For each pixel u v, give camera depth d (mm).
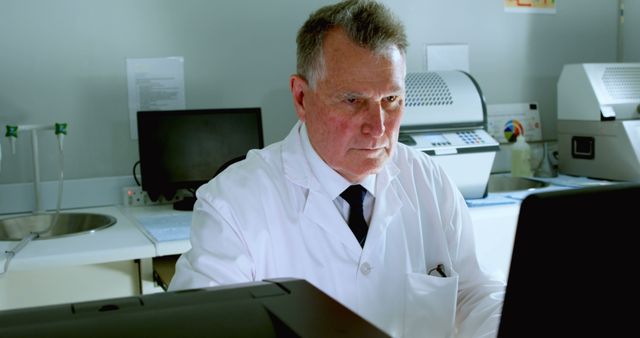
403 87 1082
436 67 2945
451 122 2275
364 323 491
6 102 2322
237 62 2613
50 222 2330
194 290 573
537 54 3164
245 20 2607
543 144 3137
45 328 467
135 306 521
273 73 2674
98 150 2459
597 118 2623
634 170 2508
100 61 2424
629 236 507
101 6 2402
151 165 2357
